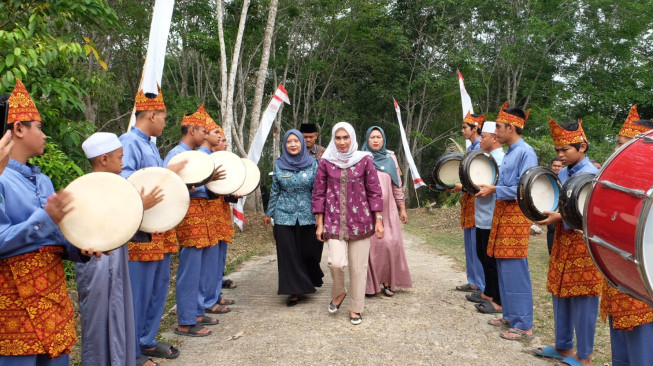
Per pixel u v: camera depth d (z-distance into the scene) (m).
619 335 3.06
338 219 4.67
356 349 4.04
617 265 2.45
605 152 21.30
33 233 2.23
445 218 13.23
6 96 2.19
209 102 24.14
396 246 5.58
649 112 27.39
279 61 23.28
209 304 4.97
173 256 8.54
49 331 2.35
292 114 30.36
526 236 4.21
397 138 32.22
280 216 5.21
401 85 28.31
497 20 27.33
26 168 2.44
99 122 21.83
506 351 4.01
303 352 3.99
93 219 2.46
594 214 2.55
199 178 3.95
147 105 3.66
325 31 25.75
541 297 5.49
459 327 4.55
